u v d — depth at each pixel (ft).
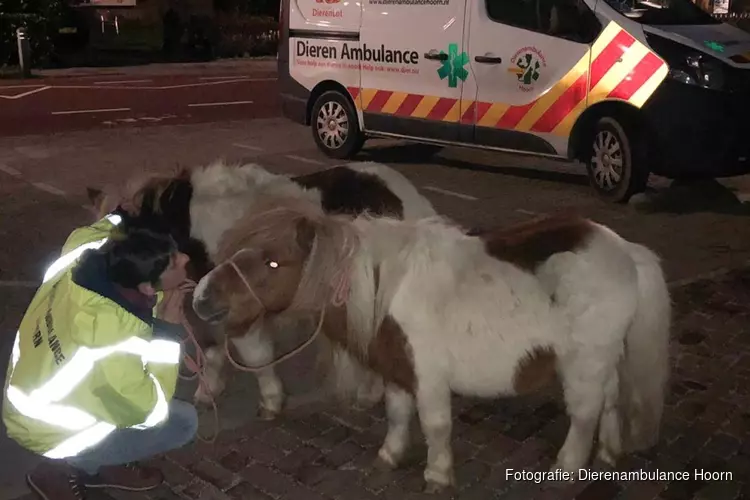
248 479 11.64
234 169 12.26
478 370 10.29
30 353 9.14
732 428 13.10
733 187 28.73
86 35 74.38
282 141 37.58
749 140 24.84
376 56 30.96
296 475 11.73
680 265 20.79
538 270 10.23
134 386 8.98
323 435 12.77
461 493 11.33
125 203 11.85
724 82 24.21
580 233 10.53
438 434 10.86
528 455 12.30
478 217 25.02
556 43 26.14
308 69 33.55
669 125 24.57
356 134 32.73
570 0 25.91
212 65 70.90
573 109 26.14
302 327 12.83
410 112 30.60
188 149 35.32
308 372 14.69
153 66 68.85
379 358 10.59
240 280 9.47
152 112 45.96
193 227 11.83
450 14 28.68
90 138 37.63
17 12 63.46
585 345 10.36
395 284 10.13
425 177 30.53
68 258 9.93
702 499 11.24
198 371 11.23
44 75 59.82
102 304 8.75
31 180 29.01
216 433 12.37
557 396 14.03
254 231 9.81
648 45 24.61
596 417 11.13
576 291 10.14
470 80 28.45
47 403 8.97
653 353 10.93
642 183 25.76
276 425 13.04
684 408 13.70
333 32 32.24
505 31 27.25
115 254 8.78
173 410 10.94
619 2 25.86
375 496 11.23
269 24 82.43
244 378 14.58
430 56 29.32
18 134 38.37
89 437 9.35
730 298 18.52
